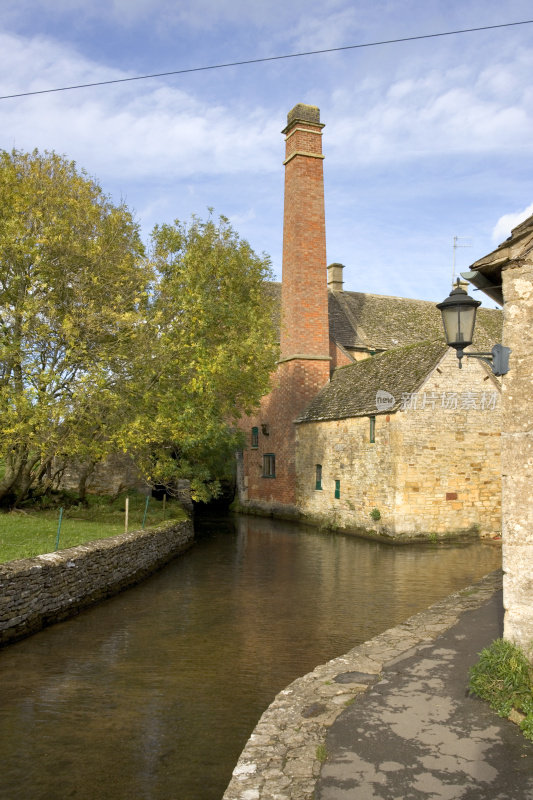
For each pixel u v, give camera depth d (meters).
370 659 6.77
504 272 5.82
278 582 13.88
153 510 20.56
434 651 6.94
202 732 6.34
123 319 15.12
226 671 8.10
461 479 20.58
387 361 24.64
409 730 4.92
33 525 15.23
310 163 28.89
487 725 4.97
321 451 25.83
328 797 3.95
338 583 13.66
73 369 15.89
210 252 20.42
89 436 16.66
